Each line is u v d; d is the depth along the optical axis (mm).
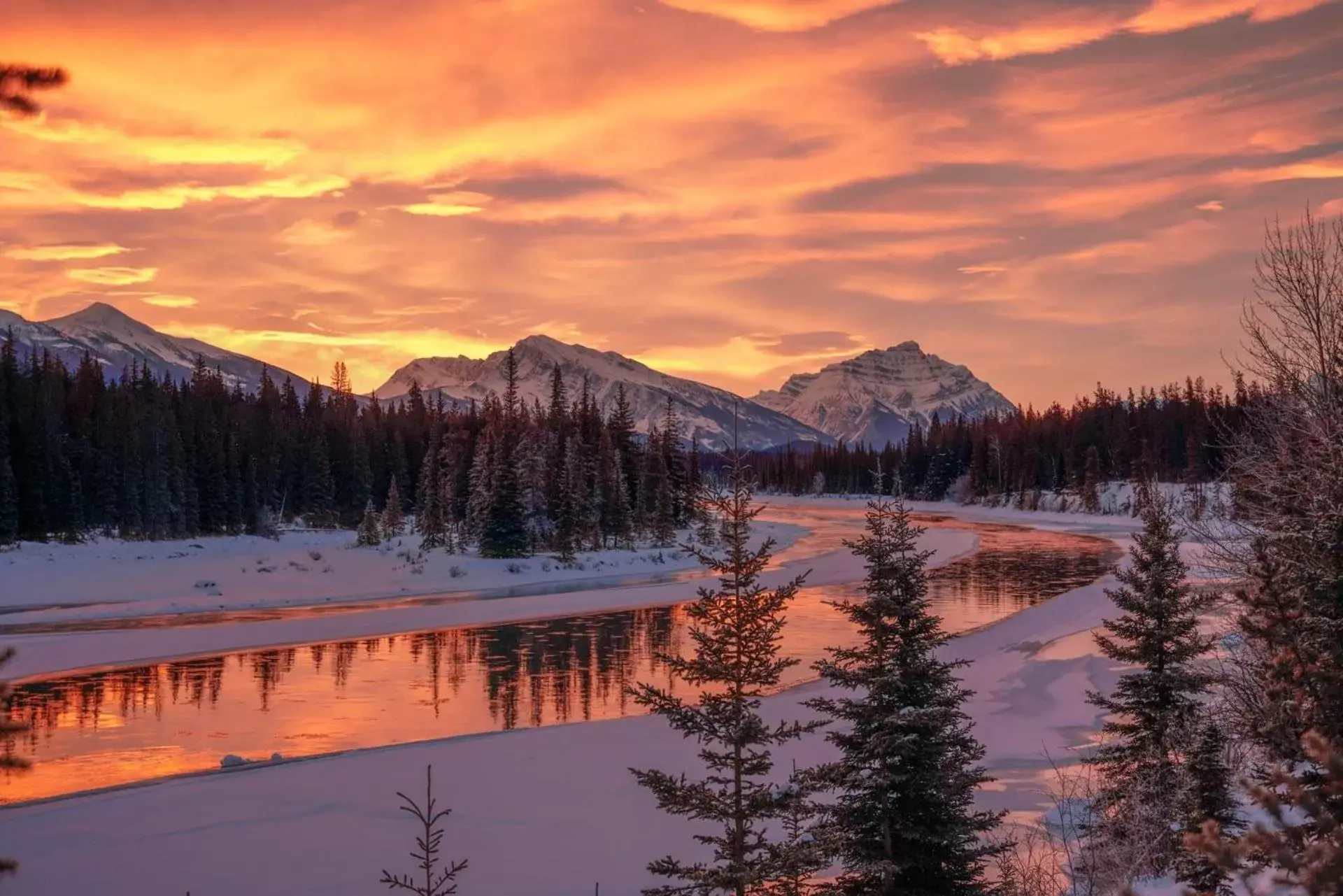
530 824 22094
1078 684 34875
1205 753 12938
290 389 141375
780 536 115625
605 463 97375
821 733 29641
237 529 100062
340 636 50250
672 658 12695
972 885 13141
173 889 18594
